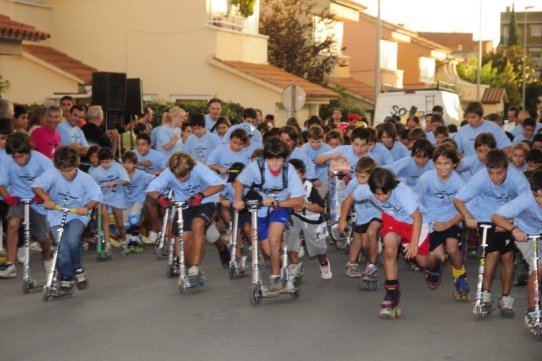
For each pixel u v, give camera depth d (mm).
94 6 29953
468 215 8883
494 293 10398
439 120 17188
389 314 8672
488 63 78250
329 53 38938
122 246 13297
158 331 8062
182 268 9875
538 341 7816
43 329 8133
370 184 8555
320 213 10500
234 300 9578
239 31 30812
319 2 42375
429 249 9539
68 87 27000
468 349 7500
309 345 7566
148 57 29750
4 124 11359
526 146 11438
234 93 29281
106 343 7598
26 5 28922
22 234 11375
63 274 9719
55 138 13242
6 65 27203
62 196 9781
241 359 7074
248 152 12922
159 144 15945
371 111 42594
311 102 31562
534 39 139375
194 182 10109
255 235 9234
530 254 8086
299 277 10266
